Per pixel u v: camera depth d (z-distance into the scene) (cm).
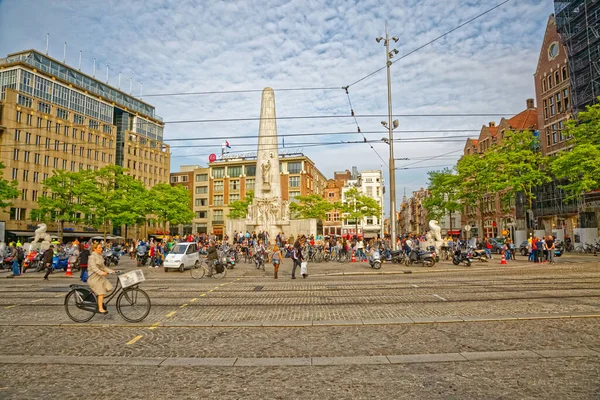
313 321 873
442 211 5138
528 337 722
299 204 6769
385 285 1463
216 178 8738
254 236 3528
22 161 5859
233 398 479
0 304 1159
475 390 490
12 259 2381
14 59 6481
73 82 7119
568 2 4144
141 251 2752
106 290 903
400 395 479
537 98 4856
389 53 2803
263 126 4078
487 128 6166
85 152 6988
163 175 9144
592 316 861
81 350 691
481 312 931
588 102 3925
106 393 500
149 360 627
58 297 1290
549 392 479
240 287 1500
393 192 2742
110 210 4894
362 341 723
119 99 8212
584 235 3612
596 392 477
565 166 3073
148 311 902
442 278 1670
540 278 1570
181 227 9244
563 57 4394
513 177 3597
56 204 4697
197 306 1090
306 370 575
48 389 516
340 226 8675
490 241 3894
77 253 2412
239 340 744
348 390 497
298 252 1845
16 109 5819
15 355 661
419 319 872
